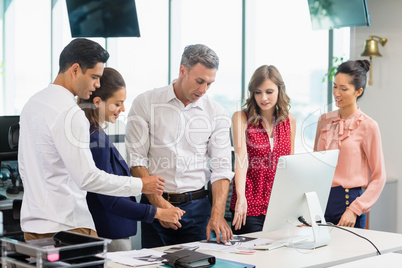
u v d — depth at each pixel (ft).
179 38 23.39
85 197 7.85
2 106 30.30
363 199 10.39
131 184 7.61
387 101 16.49
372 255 8.55
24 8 29.73
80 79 7.40
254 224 10.19
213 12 21.44
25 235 7.56
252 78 10.14
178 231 9.95
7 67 30.19
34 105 7.38
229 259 8.08
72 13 18.57
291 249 8.75
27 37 29.71
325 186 9.25
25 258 6.28
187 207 9.87
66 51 7.39
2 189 12.37
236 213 9.62
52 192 7.32
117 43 25.41
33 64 29.68
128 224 8.82
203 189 10.18
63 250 6.08
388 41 16.42
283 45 19.19
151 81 24.49
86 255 6.25
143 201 9.84
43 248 6.12
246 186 10.23
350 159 10.69
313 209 8.82
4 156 11.94
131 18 17.90
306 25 18.49
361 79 10.73
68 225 7.38
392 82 16.37
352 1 15.44
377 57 16.62
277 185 8.48
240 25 20.45
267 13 19.63
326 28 16.40
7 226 10.24
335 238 9.49
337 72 10.91
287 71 19.07
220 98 21.17
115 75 8.44
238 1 20.49
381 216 15.90
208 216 10.22
